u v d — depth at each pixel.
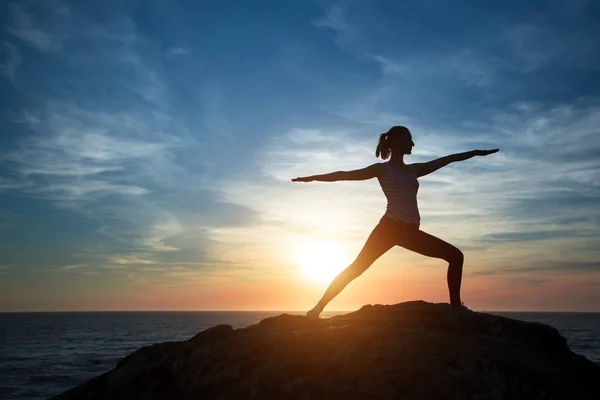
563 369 5.43
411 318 5.89
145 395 5.60
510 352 5.28
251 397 4.79
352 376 4.74
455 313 5.92
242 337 5.77
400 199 5.93
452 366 4.80
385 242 5.98
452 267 6.00
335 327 5.59
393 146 6.14
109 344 97.50
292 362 5.03
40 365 57.34
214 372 5.27
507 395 4.57
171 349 6.29
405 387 4.55
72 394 5.76
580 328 160.00
